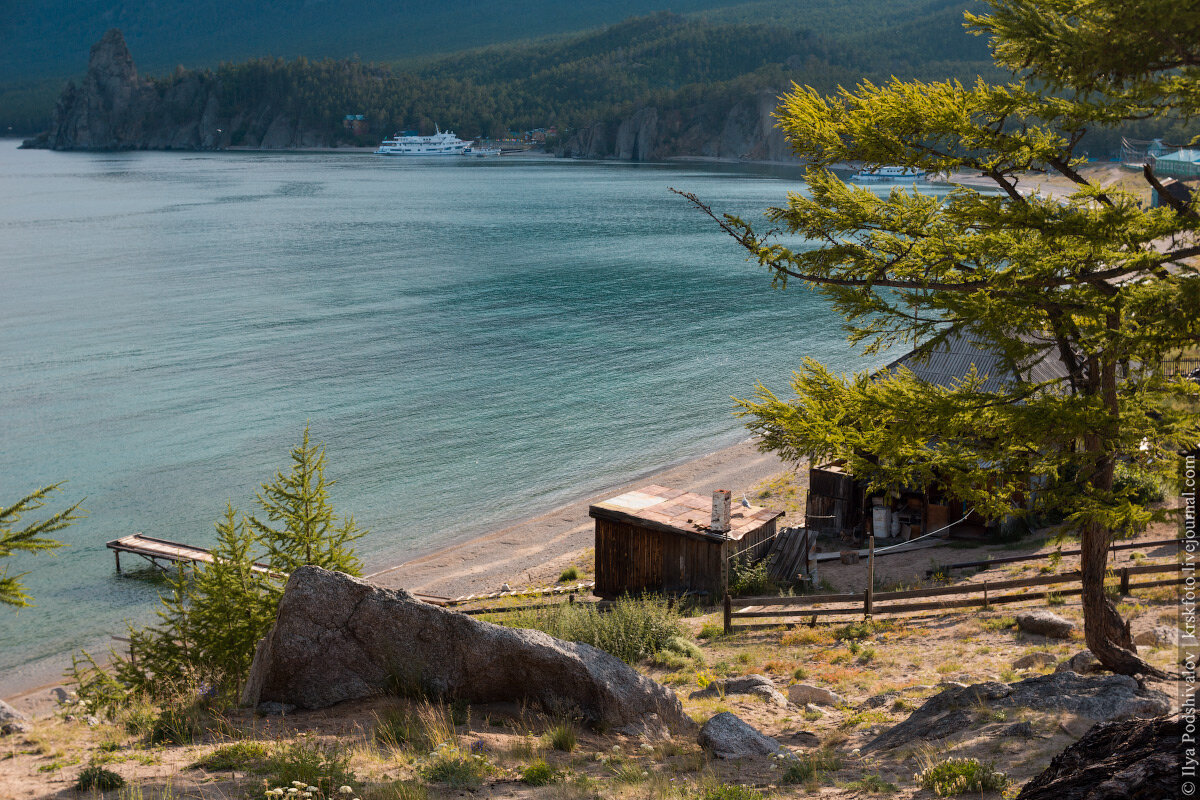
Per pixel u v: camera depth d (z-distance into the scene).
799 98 12.83
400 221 167.25
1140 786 4.47
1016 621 18.77
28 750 10.22
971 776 8.36
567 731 11.47
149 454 48.81
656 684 13.65
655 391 62.25
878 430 12.95
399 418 56.00
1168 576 20.06
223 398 59.41
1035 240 12.15
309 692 12.30
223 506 41.84
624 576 27.62
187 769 9.03
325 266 116.31
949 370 29.56
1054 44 10.01
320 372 66.19
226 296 95.50
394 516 41.66
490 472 47.31
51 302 91.44
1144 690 10.83
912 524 31.39
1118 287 11.57
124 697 15.24
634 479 46.22
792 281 107.50
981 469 13.34
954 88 12.09
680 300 95.88
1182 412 7.58
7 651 29.17
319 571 12.69
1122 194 10.90
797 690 15.33
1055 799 5.00
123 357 69.75
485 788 9.16
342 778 8.59
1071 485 12.55
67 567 35.91
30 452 48.91
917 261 12.62
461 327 81.94
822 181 13.36
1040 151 11.80
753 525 27.77
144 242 137.62
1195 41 8.84
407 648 12.69
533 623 20.47
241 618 16.59
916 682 15.42
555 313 88.69
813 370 14.12
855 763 10.52
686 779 10.08
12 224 159.50
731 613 22.66
